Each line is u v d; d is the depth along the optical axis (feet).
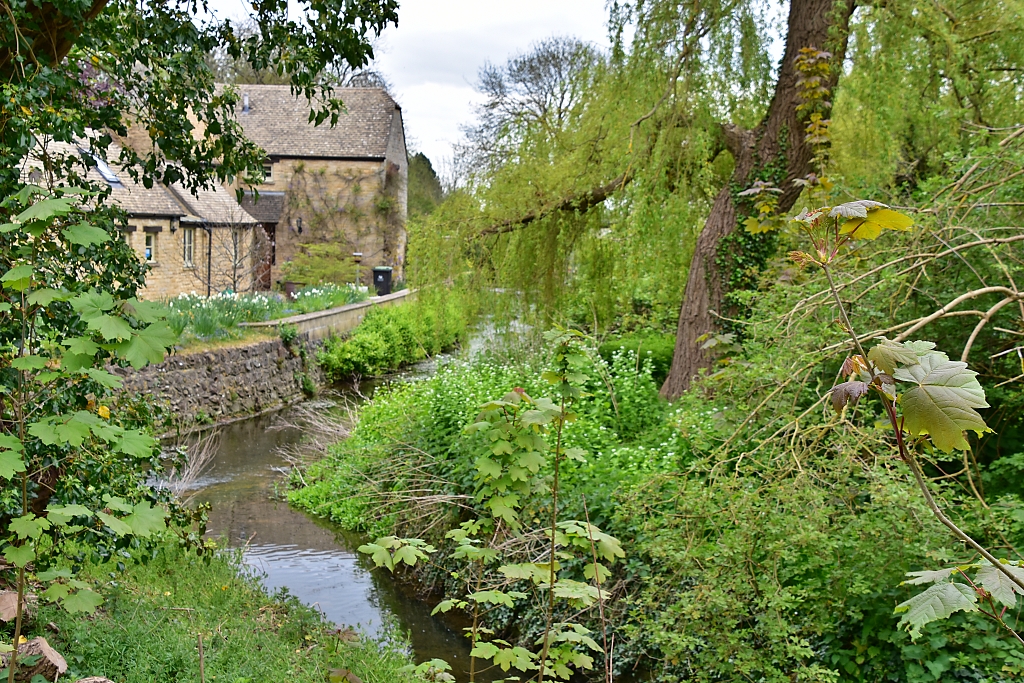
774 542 16.07
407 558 9.66
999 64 28.66
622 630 21.34
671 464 23.39
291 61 21.66
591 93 37.55
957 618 15.78
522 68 86.84
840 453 15.87
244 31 23.49
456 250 39.11
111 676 14.10
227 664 16.10
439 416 32.37
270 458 42.86
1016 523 15.81
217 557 25.12
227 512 33.78
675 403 30.76
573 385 10.66
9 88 12.96
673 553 16.94
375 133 113.91
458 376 36.88
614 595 21.97
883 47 30.30
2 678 11.28
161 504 18.60
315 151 111.96
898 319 20.66
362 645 19.33
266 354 58.03
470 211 39.45
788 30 33.22
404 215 119.85
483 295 39.70
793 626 16.46
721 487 16.70
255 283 95.71
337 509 33.58
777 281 21.94
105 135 18.15
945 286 20.77
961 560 15.08
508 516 10.15
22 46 14.49
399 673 17.70
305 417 48.93
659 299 41.52
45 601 15.83
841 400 5.95
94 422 8.09
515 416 10.61
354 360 67.00
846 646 17.49
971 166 18.47
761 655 16.56
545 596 22.91
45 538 14.64
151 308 8.16
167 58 20.80
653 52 33.94
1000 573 6.35
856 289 19.45
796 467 16.11
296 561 28.76
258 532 31.63
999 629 15.03
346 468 35.22
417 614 25.20
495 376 37.55
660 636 16.84
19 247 12.41
